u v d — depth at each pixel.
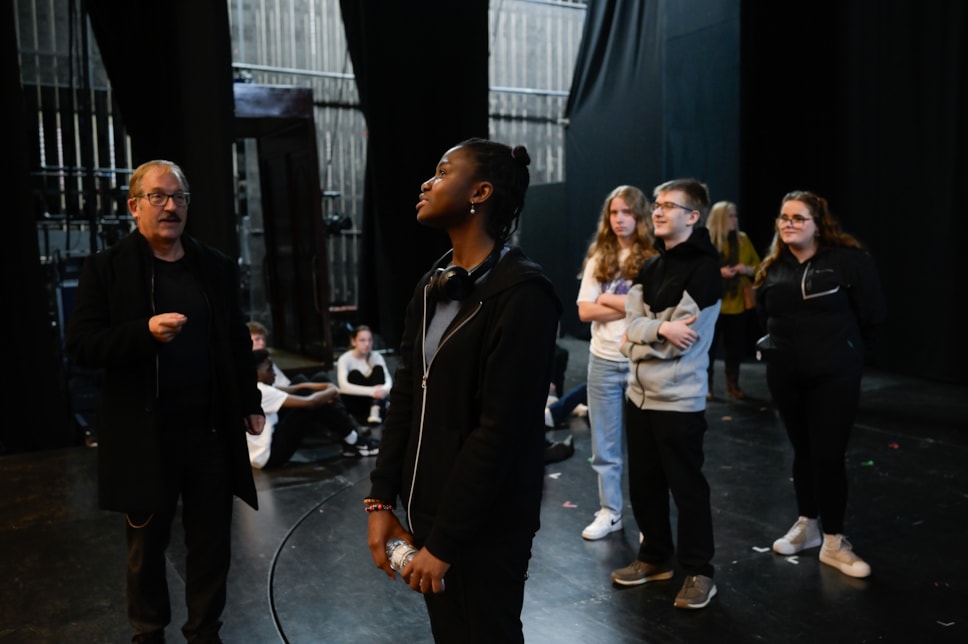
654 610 2.93
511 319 1.53
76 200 8.80
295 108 6.53
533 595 3.07
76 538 3.76
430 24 6.69
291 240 7.13
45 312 5.55
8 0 5.29
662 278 2.94
